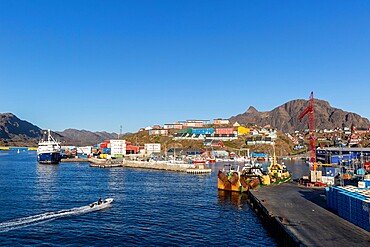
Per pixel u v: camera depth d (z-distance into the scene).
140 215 63.59
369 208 41.03
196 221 59.38
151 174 156.12
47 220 58.56
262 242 47.22
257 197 69.50
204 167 170.25
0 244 45.53
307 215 51.22
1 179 124.75
